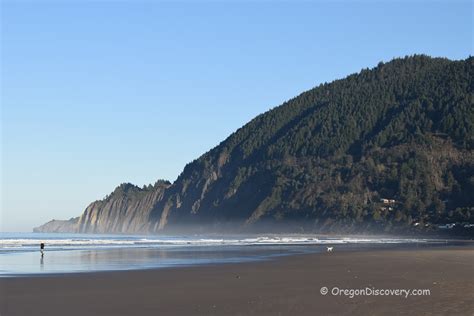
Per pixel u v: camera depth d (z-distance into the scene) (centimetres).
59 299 2064
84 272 3012
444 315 1719
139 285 2459
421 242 8594
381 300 1983
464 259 3928
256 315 1748
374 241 9119
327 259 4025
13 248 5781
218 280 2648
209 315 1756
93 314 1780
